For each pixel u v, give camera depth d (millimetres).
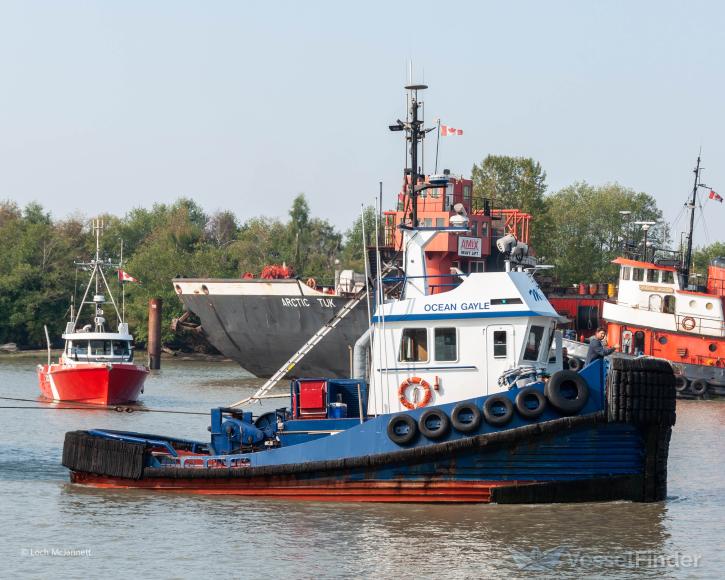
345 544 44438
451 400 51344
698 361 119438
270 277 134625
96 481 55938
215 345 134000
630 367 48344
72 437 56375
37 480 58125
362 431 50281
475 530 46281
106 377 100938
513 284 50906
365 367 57469
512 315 50594
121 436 56125
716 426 89188
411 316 51719
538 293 52500
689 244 131250
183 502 51844
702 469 64688
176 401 107688
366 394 54375
